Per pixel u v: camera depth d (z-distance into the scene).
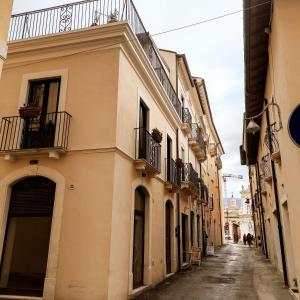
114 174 7.84
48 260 7.55
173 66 16.98
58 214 7.85
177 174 14.58
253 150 21.08
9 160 8.57
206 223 24.75
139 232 10.28
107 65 8.66
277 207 10.73
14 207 8.52
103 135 8.15
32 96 9.23
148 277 10.09
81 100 8.58
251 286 10.35
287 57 6.66
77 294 7.18
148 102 11.25
